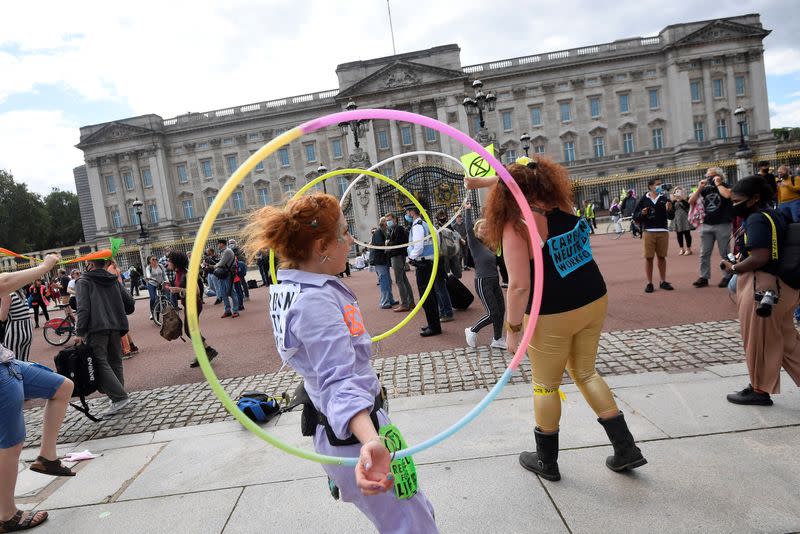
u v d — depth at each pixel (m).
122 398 5.13
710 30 52.56
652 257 8.08
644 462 2.65
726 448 2.92
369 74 54.03
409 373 5.18
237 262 12.22
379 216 28.02
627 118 54.88
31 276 3.00
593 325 2.61
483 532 2.40
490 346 5.85
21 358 5.14
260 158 1.49
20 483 3.60
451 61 53.16
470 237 5.65
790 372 3.32
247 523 2.73
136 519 2.92
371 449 1.24
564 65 54.44
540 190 2.45
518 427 3.50
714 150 53.12
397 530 1.55
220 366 6.71
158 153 56.78
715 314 6.23
